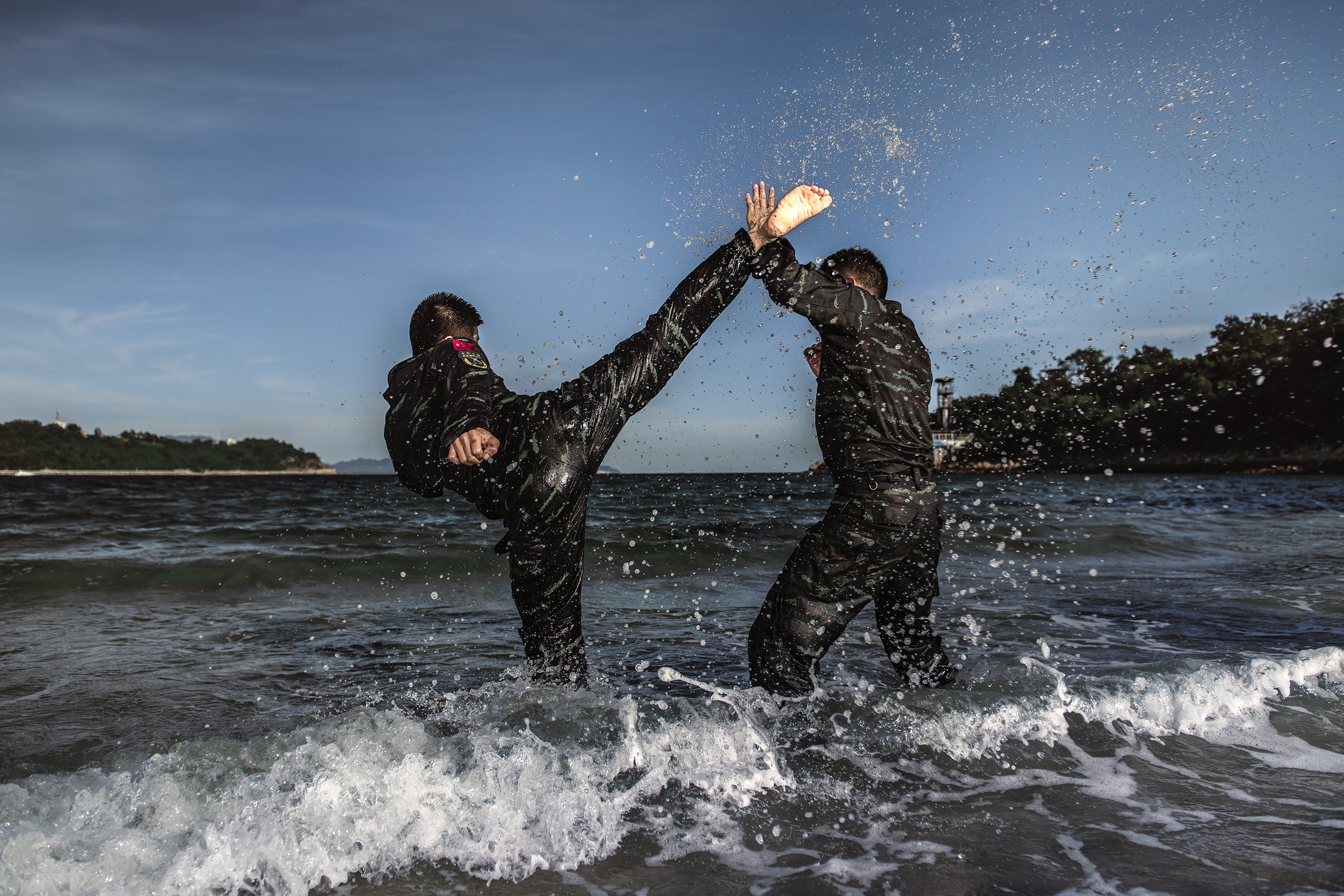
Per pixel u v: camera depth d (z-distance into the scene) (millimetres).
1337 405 60344
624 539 9055
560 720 2168
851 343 2420
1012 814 1765
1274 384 61375
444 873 1507
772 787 1904
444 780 1719
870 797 1854
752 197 2457
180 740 2242
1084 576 6066
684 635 3816
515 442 2182
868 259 2676
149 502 24047
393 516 15844
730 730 2098
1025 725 2303
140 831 1529
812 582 2381
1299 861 1529
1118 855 1557
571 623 2426
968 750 2137
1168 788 1912
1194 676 2607
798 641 2375
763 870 1511
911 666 2676
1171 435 68438
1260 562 7109
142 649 3549
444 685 2904
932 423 2477
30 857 1395
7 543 9289
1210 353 60875
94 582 5730
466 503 23656
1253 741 2240
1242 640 3650
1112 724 2352
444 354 2174
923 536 2434
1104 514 13977
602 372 2262
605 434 2248
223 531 11188
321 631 4027
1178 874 1475
